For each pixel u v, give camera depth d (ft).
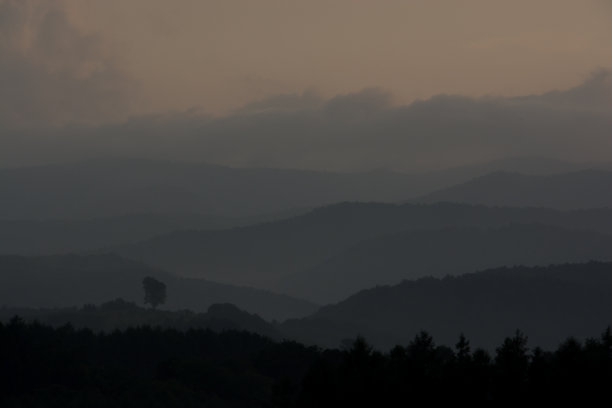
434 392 398.42
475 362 408.05
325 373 398.01
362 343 420.77
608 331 417.90
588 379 388.16
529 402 394.73
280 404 413.80
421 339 433.89
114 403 588.91
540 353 411.13
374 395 391.65
